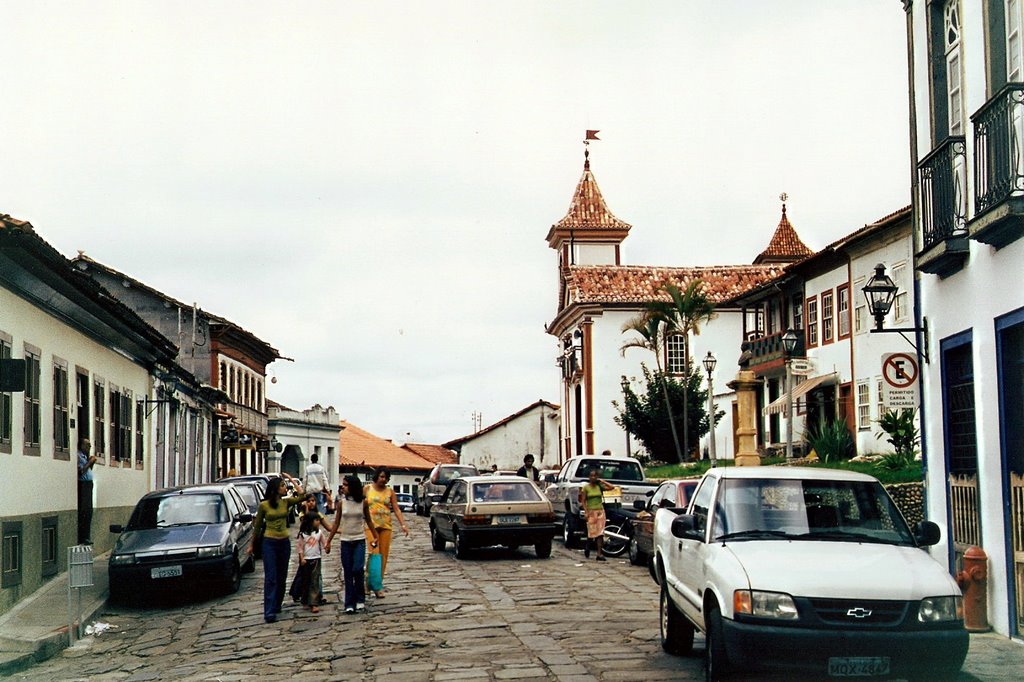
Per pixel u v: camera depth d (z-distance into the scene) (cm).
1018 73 1190
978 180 1214
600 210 6869
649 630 1305
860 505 987
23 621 1491
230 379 5112
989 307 1229
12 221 1453
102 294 1952
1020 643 1138
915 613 841
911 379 1462
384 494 1653
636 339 6009
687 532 995
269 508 1502
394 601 1602
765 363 4338
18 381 1351
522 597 1623
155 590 1745
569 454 6550
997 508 1211
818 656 828
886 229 3344
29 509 1708
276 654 1244
